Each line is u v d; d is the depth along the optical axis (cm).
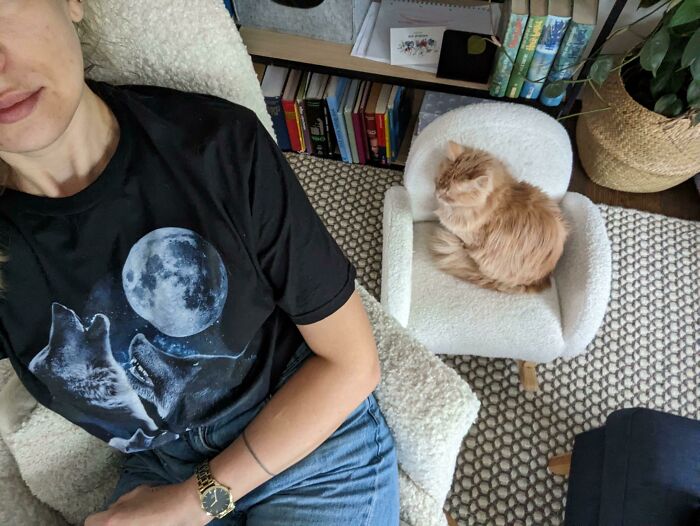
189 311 66
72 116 53
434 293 126
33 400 79
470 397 80
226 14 71
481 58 142
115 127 62
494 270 124
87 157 61
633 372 146
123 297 65
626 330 151
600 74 132
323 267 68
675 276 159
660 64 130
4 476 86
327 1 143
